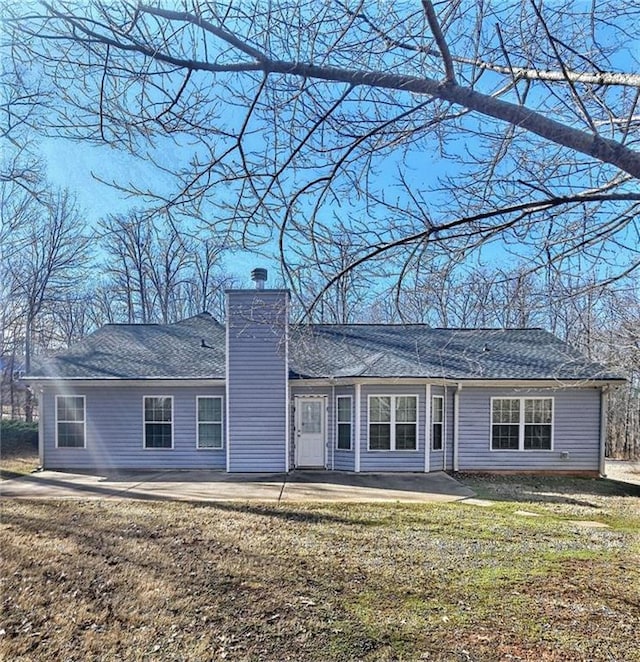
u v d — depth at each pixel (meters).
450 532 6.93
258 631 3.99
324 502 8.85
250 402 12.29
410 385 12.28
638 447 18.05
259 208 3.00
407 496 9.51
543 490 10.59
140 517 7.64
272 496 9.38
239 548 6.07
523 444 12.68
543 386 12.30
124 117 2.67
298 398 12.89
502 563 5.62
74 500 8.96
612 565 5.58
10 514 7.86
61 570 5.32
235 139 2.84
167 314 24.39
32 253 20.42
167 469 12.85
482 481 11.55
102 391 13.05
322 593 4.72
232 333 12.25
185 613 4.30
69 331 26.81
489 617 4.25
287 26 2.44
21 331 22.73
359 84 2.46
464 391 12.80
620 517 8.15
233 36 2.33
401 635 3.92
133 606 4.44
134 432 12.98
